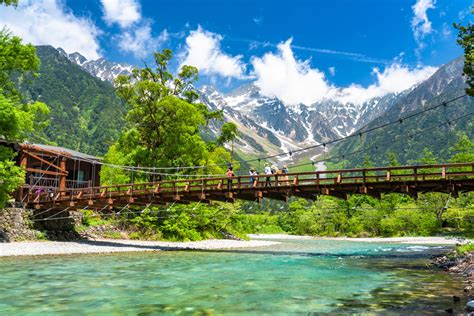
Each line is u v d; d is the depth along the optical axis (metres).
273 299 10.57
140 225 36.31
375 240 59.59
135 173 41.22
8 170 23.11
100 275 14.93
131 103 41.75
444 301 9.96
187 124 40.78
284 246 38.78
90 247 26.12
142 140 43.12
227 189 26.02
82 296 10.83
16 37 23.50
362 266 19.41
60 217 30.05
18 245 24.31
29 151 30.98
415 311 8.80
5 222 26.55
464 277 14.70
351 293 11.50
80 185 40.41
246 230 76.81
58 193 31.08
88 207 31.17
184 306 9.64
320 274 16.17
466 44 21.25
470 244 22.62
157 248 28.66
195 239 37.84
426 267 18.88
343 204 78.25
